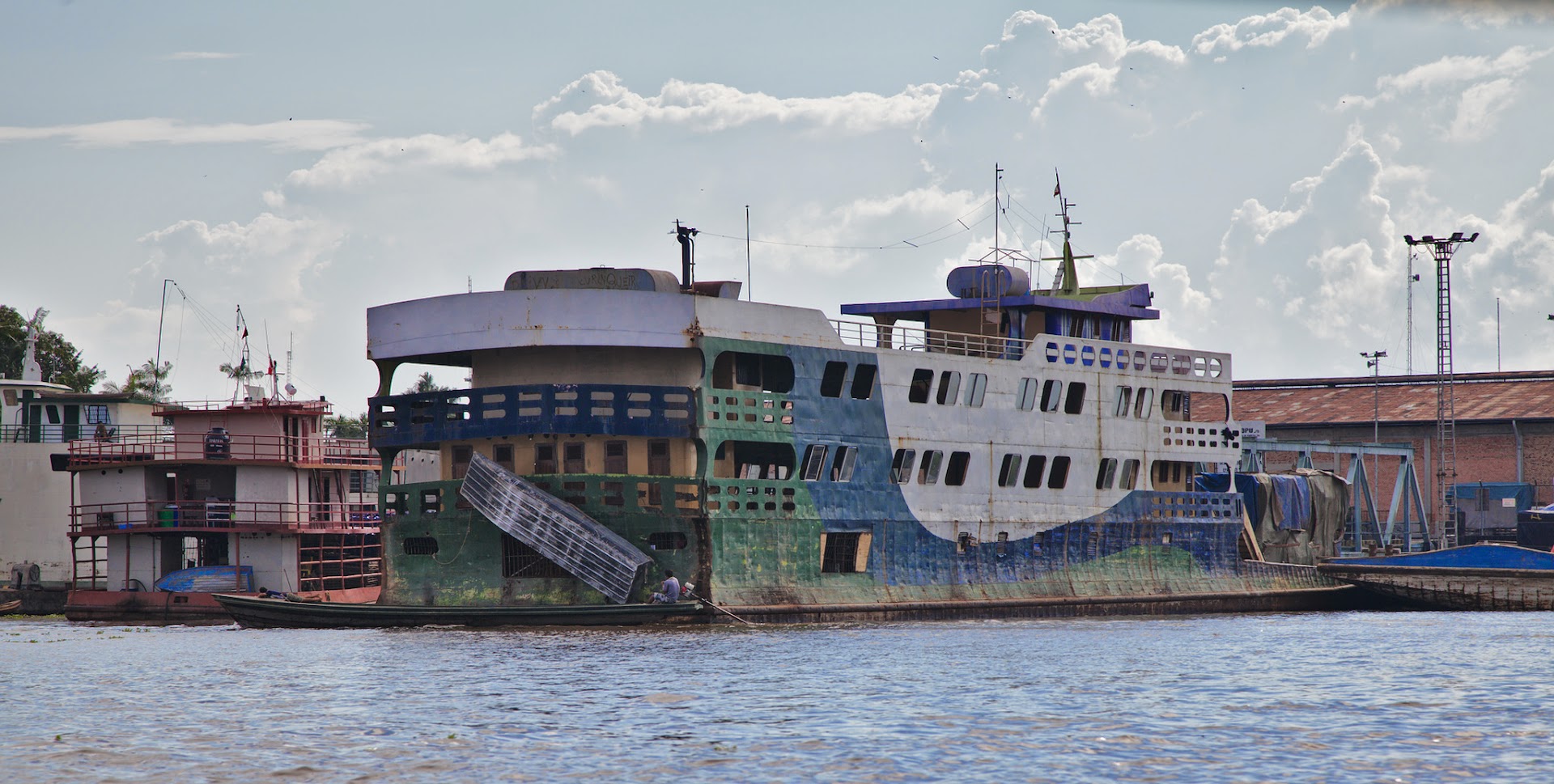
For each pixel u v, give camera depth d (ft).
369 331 275.39
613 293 259.19
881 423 286.05
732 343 265.75
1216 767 138.72
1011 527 307.37
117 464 338.34
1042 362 314.55
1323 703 172.35
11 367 568.82
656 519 259.19
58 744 151.02
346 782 134.72
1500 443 535.60
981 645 232.53
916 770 137.69
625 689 183.11
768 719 161.68
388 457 278.26
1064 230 356.59
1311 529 388.78
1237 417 568.41
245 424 339.36
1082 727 156.76
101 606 327.26
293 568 333.83
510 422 258.78
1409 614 327.06
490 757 143.84
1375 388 536.83
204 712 168.66
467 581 269.03
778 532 269.23
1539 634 260.21
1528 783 132.98
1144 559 332.60
